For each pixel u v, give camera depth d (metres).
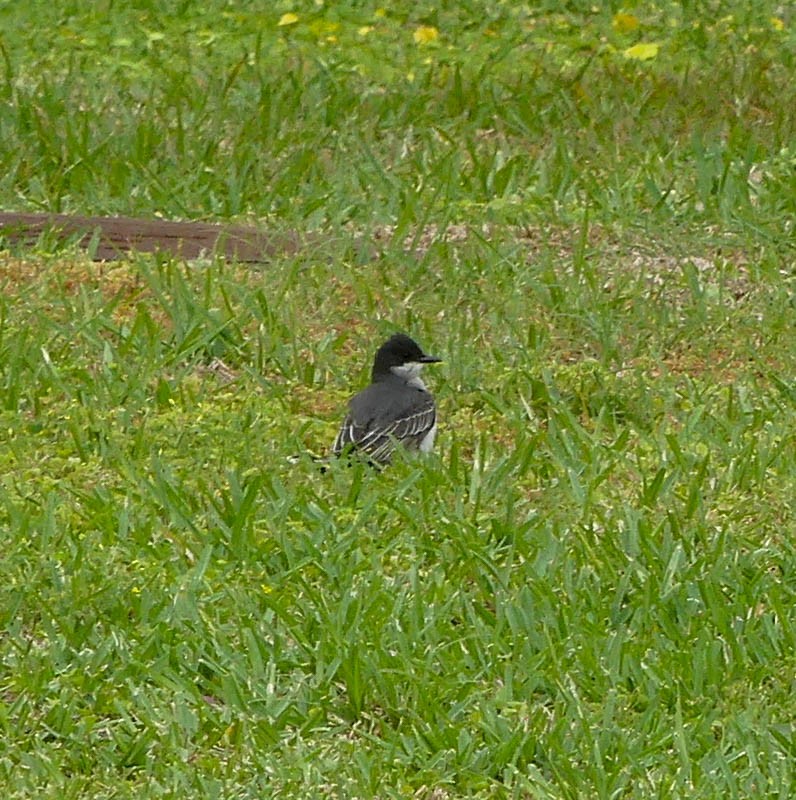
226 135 19.17
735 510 12.34
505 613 10.89
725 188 18.08
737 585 11.38
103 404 13.59
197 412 13.45
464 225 17.38
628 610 11.12
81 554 11.29
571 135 19.66
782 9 25.16
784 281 16.39
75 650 10.55
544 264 16.28
